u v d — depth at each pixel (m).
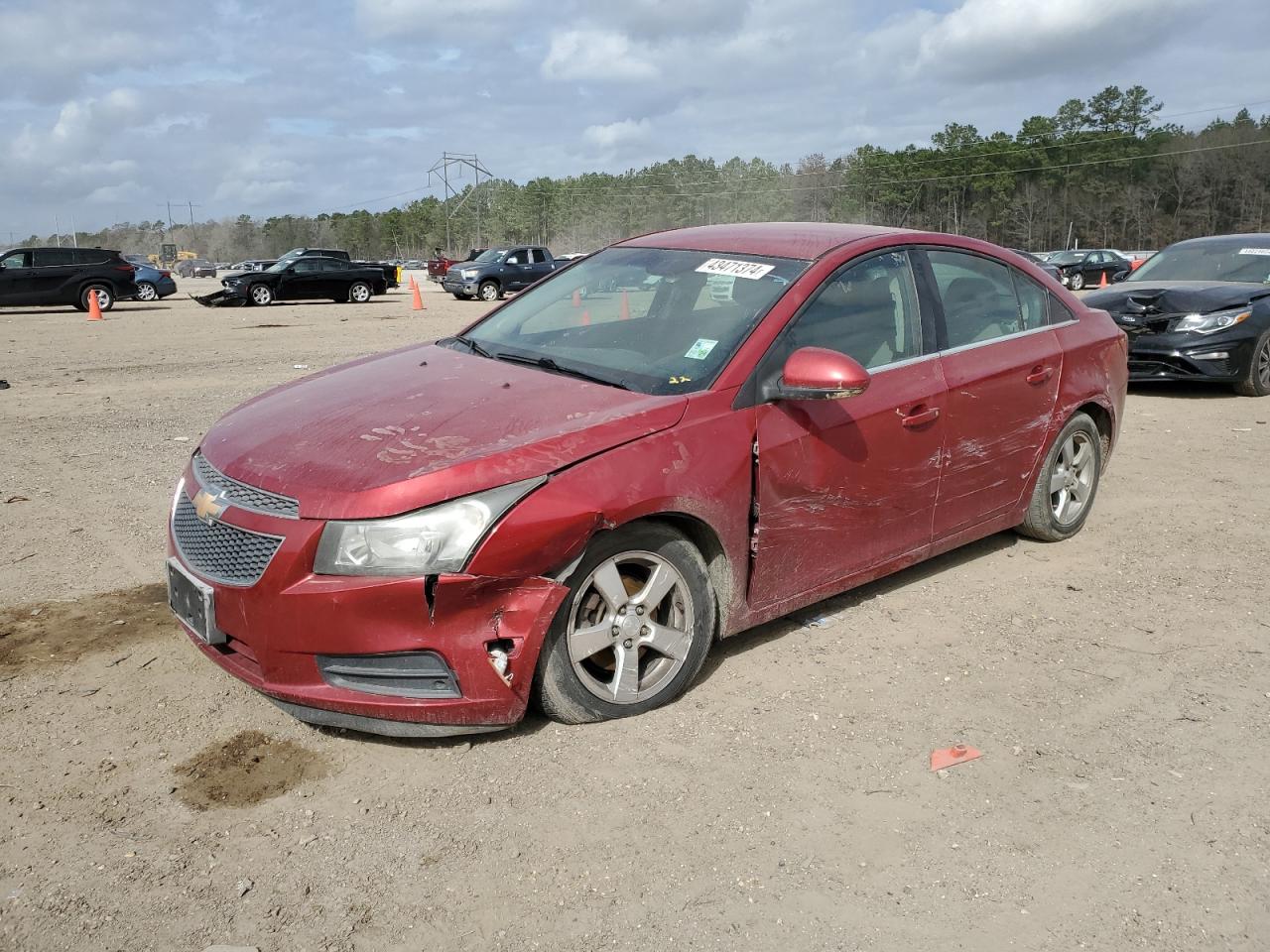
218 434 3.75
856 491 4.07
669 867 2.77
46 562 4.96
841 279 4.16
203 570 3.31
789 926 2.55
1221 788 3.21
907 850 2.87
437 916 2.56
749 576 3.80
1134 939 2.54
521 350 4.23
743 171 139.00
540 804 3.03
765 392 3.73
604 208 141.00
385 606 3.02
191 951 2.41
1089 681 3.90
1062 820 3.02
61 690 3.65
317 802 3.02
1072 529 5.48
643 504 3.31
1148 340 9.89
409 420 3.46
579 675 3.36
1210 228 108.00
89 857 2.74
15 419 8.85
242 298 27.22
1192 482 6.80
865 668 3.96
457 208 127.69
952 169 121.19
